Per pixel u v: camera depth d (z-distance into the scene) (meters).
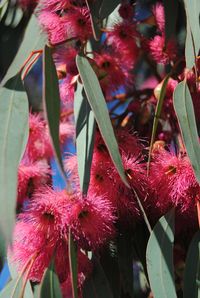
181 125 0.83
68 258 0.83
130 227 0.88
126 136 0.86
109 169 0.84
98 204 0.82
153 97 0.93
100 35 0.91
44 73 0.81
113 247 0.87
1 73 1.15
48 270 0.82
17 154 0.80
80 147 0.85
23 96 0.83
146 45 0.94
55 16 0.87
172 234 0.84
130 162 0.84
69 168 0.85
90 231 0.82
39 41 0.90
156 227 0.84
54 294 0.82
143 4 0.99
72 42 0.91
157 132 0.90
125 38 0.93
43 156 0.91
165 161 0.84
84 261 0.84
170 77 0.90
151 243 0.84
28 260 0.83
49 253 0.82
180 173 0.83
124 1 0.93
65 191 0.82
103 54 0.92
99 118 0.81
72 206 0.81
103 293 0.85
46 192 0.83
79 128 0.86
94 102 0.82
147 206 0.86
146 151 0.87
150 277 0.83
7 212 0.74
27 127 0.82
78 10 0.86
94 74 0.83
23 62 0.90
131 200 0.85
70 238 0.81
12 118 0.82
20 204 0.89
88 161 0.83
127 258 0.87
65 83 0.89
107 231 0.83
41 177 0.89
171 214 0.85
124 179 0.79
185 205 0.84
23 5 1.06
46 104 0.78
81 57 0.85
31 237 0.82
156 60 0.93
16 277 0.85
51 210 0.82
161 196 0.84
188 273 0.84
